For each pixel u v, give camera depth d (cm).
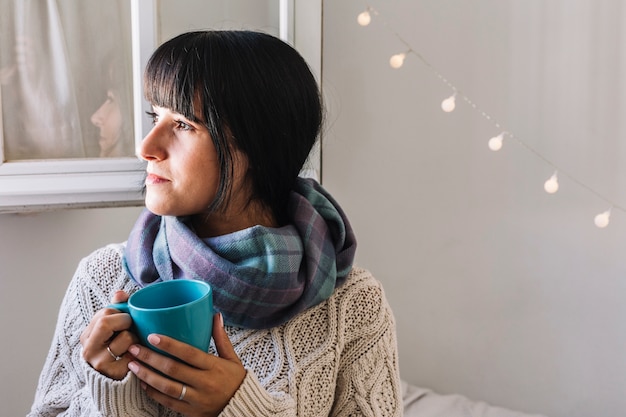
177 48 80
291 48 86
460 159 173
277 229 86
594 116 171
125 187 125
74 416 83
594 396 182
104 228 145
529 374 182
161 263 86
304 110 86
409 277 177
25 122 123
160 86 80
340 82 166
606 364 181
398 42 167
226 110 79
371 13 165
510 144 172
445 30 167
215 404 70
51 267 142
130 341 68
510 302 179
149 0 122
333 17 164
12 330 141
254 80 80
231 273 82
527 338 180
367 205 172
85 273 92
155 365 67
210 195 82
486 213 175
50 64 124
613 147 171
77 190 123
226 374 71
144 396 71
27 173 121
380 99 169
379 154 171
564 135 172
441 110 171
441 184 173
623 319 179
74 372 88
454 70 169
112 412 70
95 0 124
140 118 124
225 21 130
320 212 95
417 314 179
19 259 139
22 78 123
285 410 77
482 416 162
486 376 182
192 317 66
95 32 124
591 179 173
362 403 89
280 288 84
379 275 176
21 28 122
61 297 143
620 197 173
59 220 141
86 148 127
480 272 178
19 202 122
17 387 143
